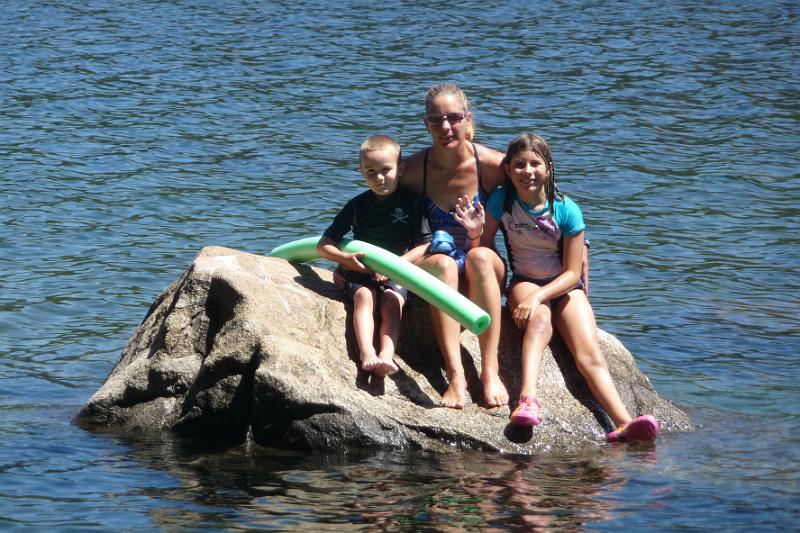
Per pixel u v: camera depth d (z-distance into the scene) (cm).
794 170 1484
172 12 2688
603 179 1434
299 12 2695
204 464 609
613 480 590
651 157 1540
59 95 1834
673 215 1293
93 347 868
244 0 2880
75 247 1135
